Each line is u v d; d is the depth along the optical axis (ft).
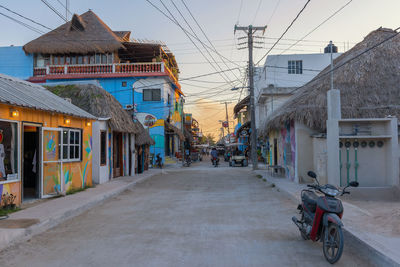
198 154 164.45
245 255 17.08
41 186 33.24
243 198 37.73
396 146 36.24
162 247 18.54
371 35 50.93
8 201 27.32
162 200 36.58
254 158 82.43
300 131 48.34
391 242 17.37
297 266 15.51
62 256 17.08
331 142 36.76
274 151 71.51
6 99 26.40
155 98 98.63
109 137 53.67
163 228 23.15
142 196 39.96
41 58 99.35
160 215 27.94
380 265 15.46
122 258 16.67
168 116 105.09
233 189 46.50
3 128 27.78
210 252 17.60
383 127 37.60
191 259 16.44
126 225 24.22
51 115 34.76
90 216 27.81
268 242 19.52
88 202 31.91
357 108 42.63
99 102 52.75
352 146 37.78
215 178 63.93
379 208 28.19
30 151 41.22
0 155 27.25
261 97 97.14
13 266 15.65
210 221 25.44
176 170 88.28
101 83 98.68
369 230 20.07
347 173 37.42
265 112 104.99
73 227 23.77
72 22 97.81
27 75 98.32
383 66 46.78
